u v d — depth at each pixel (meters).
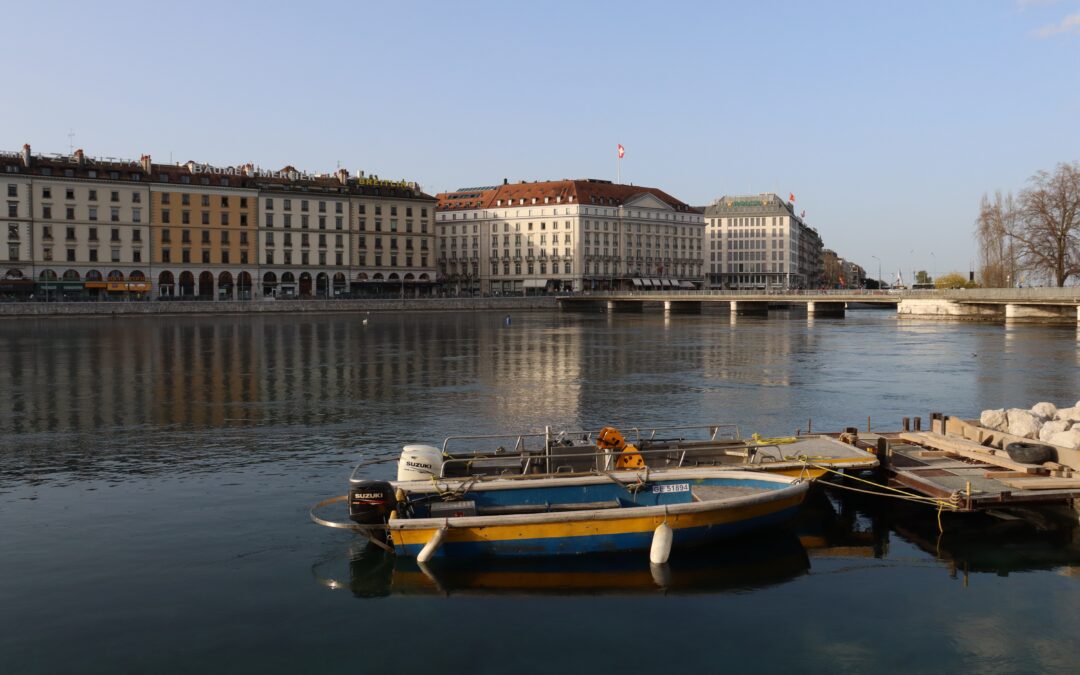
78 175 131.00
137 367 56.94
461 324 115.19
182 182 139.88
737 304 149.00
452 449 30.64
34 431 33.56
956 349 70.06
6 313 111.31
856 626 15.43
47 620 15.43
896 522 21.52
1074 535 20.34
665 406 40.38
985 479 21.34
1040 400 41.84
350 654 14.27
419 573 17.75
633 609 16.12
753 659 14.17
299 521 21.28
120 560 18.45
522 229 199.38
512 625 15.42
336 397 43.41
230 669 13.73
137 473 26.44
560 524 18.05
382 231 162.50
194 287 142.38
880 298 131.62
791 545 19.75
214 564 18.28
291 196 151.00
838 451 23.50
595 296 164.50
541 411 39.00
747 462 22.09
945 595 16.83
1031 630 15.27
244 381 49.78
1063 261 104.00
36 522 21.11
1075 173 102.81
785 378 51.22
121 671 13.62
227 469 27.03
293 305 136.38
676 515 18.39
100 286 133.12
